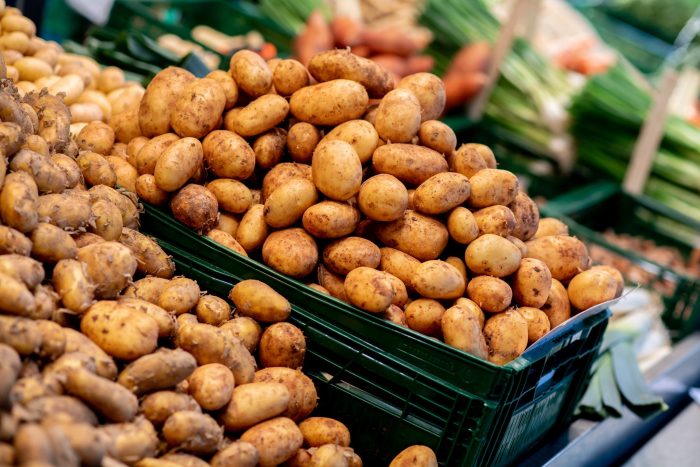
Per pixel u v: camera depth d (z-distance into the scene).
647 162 2.86
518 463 1.80
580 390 1.87
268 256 1.73
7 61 2.01
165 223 1.77
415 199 1.75
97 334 1.56
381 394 1.70
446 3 3.20
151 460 1.50
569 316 1.79
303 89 1.82
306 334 1.72
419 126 1.80
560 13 3.74
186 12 3.25
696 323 2.27
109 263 1.60
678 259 2.70
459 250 1.78
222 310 1.70
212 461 1.56
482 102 3.13
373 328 1.68
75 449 1.42
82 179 1.75
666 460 1.96
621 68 3.09
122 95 2.04
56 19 2.69
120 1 2.72
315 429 1.66
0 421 1.40
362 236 1.78
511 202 1.80
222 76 1.83
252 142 1.83
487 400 1.63
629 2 4.72
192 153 1.75
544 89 3.10
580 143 3.00
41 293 1.55
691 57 3.87
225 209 1.79
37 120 1.72
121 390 1.50
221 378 1.59
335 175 1.71
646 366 2.13
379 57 2.88
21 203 1.57
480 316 1.71
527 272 1.74
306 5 3.29
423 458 1.64
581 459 1.88
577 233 2.30
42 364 1.52
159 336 1.62
